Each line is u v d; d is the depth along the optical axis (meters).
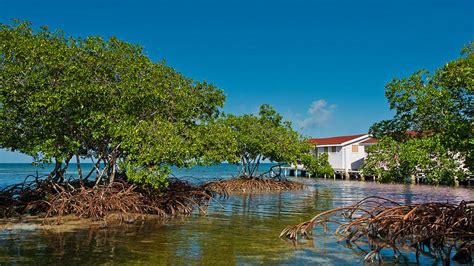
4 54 15.20
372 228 13.53
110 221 16.98
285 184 35.56
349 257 11.82
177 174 63.00
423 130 13.84
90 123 16.47
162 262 11.18
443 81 12.81
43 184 19.09
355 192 32.72
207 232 15.31
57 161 18.88
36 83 15.09
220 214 20.00
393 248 11.67
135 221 17.48
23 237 13.88
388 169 14.31
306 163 46.53
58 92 15.39
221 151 20.95
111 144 18.25
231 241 13.80
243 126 36.25
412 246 12.18
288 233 14.52
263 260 11.48
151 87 18.03
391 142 13.91
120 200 17.59
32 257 11.43
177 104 19.66
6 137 15.80
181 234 14.87
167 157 16.91
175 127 18.22
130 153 17.52
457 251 11.60
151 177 17.08
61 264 10.84
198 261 11.33
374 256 11.55
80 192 17.81
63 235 14.31
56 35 17.66
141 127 16.91
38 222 16.39
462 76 11.44
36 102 14.88
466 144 11.20
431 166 12.90
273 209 22.08
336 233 14.89
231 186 33.84
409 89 13.27
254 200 26.73
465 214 12.31
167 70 20.38
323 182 45.59
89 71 16.59
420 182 42.50
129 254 11.93
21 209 17.78
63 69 15.74
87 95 16.31
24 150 16.22
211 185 30.36
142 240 13.78
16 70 14.77
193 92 22.41
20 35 16.38
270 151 35.81
